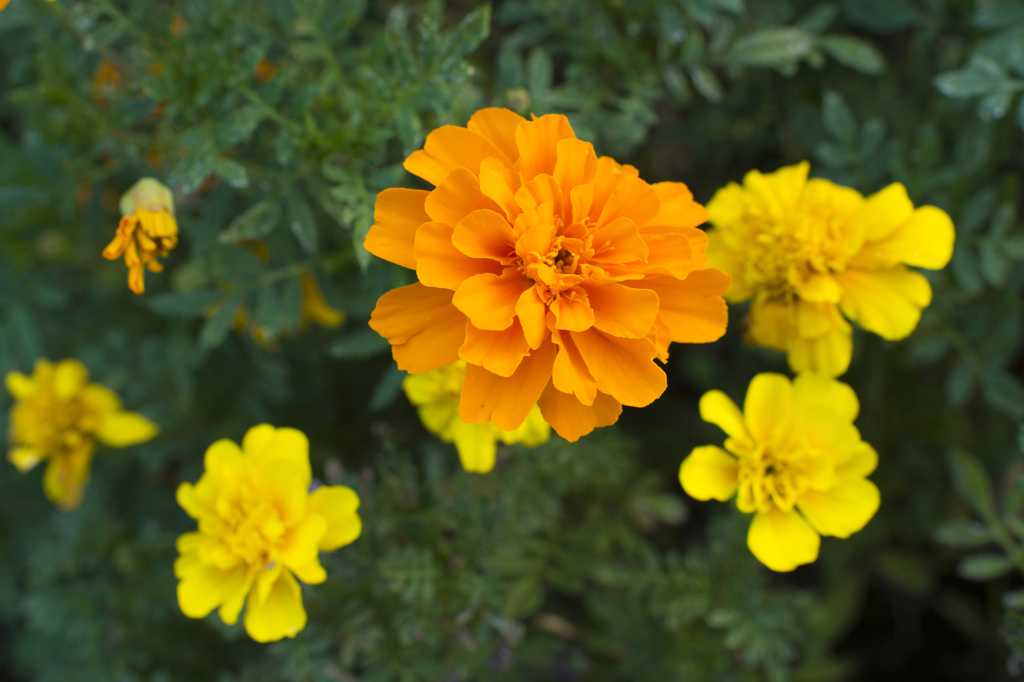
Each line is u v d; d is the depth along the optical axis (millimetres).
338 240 407
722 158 472
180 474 488
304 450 368
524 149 327
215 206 397
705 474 362
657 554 485
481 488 394
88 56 428
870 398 463
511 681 427
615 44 412
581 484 429
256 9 414
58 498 431
